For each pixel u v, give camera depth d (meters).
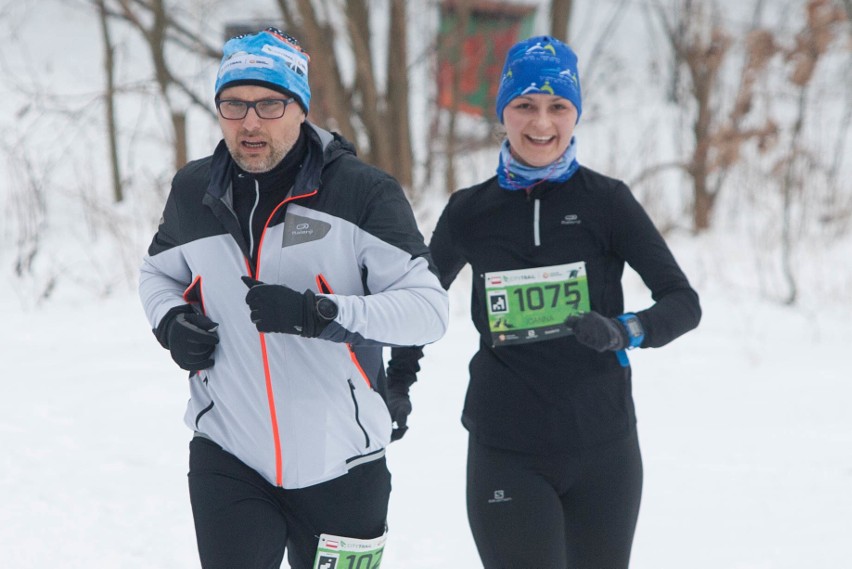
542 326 7.47
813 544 10.24
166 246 6.74
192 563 9.66
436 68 35.47
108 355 18.34
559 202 7.54
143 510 10.94
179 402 15.38
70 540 10.01
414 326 6.08
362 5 30.12
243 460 6.50
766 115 31.55
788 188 25.58
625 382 7.50
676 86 37.59
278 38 6.12
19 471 11.88
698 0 35.31
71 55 49.00
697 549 10.17
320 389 6.36
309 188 6.17
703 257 29.89
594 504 7.39
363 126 30.81
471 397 7.70
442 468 12.65
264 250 6.27
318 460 6.39
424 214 26.48
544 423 7.32
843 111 39.62
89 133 42.03
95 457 12.65
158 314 6.60
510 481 7.34
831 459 13.00
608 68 51.03
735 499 11.59
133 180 33.75
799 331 21.78
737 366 18.31
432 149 34.34
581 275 7.52
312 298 5.80
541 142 7.44
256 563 6.29
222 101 6.06
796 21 41.38
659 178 35.78
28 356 18.25
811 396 16.17
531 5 36.66
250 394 6.39
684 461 13.01
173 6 35.25
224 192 6.28
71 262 27.11
